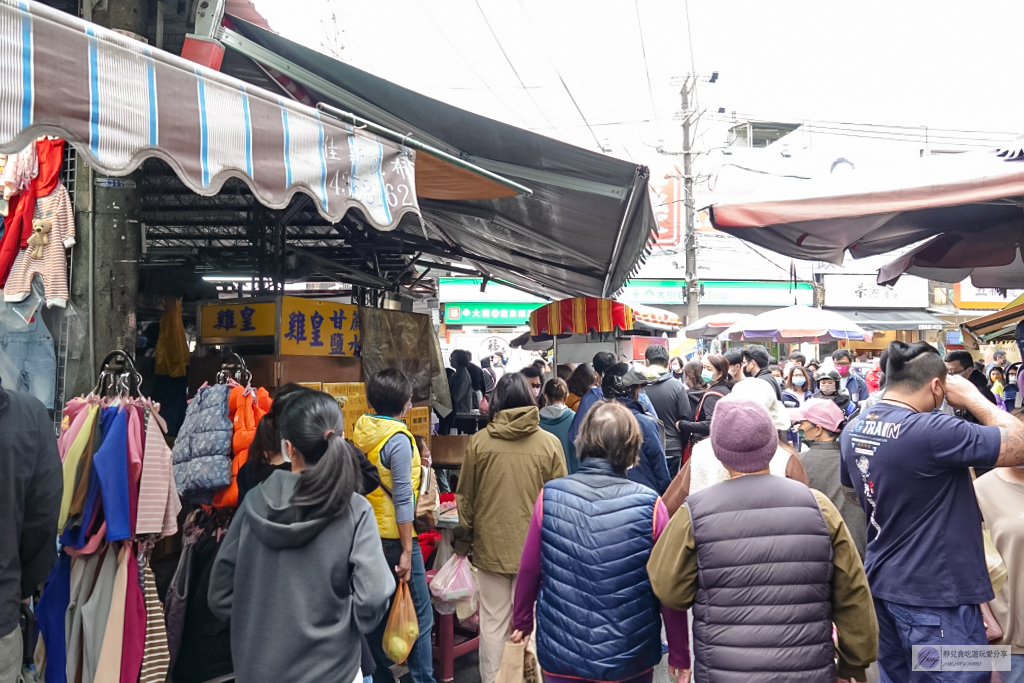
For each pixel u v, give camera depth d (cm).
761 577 206
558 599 244
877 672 405
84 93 175
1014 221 428
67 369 328
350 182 262
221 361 417
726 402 229
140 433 290
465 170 343
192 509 349
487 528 364
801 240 420
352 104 367
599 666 233
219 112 211
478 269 883
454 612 415
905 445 259
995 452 244
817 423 398
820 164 2069
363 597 205
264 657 203
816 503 214
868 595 208
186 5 351
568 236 575
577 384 595
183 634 325
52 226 328
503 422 370
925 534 258
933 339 2209
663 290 2188
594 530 243
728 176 1222
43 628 280
